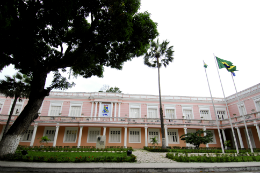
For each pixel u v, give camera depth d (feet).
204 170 25.46
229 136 77.51
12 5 22.22
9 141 30.01
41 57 37.14
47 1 24.38
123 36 31.91
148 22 34.32
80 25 35.94
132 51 38.75
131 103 81.56
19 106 76.74
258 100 67.97
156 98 84.07
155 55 62.08
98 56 39.11
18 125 31.22
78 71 43.45
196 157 32.50
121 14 29.25
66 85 36.42
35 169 23.91
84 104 79.30
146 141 67.26
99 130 71.31
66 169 24.09
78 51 34.78
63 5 24.61
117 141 70.59
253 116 59.11
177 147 64.34
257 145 64.13
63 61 34.76
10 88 50.49
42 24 27.81
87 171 24.17
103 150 48.47
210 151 48.80
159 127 71.51
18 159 28.55
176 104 84.28
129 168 24.75
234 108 81.05
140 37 35.83
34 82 33.01
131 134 72.64
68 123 66.18
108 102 79.71
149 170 24.85
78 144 63.41
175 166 26.09
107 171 24.38
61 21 27.35
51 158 28.68
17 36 27.09
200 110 84.53
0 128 68.39
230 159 31.17
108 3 29.07
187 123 71.97
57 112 77.61
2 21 20.68
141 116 79.92
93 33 34.86
